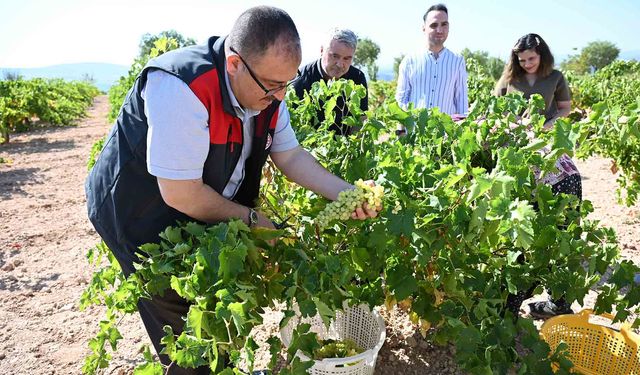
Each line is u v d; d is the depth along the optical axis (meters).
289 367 1.85
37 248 5.05
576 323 2.87
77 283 4.25
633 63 15.74
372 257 2.12
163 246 1.86
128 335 3.44
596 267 2.29
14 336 3.46
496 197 1.79
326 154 2.85
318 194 2.29
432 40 4.89
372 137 2.78
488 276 2.50
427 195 1.98
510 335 2.12
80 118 23.08
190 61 1.75
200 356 1.49
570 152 2.23
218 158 1.88
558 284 2.34
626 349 2.70
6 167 9.50
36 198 7.06
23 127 16.17
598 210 5.67
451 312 2.27
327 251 2.08
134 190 1.93
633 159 4.23
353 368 2.51
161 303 2.07
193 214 1.88
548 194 2.30
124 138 1.91
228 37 1.76
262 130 2.04
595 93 11.67
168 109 1.69
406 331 3.30
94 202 2.09
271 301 1.91
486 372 2.04
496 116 2.89
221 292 1.48
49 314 3.76
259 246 1.93
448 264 2.22
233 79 1.78
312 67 4.20
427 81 4.99
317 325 3.16
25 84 18.56
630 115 2.22
